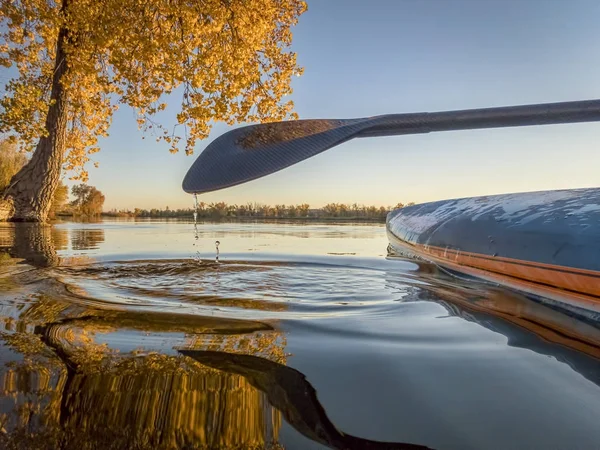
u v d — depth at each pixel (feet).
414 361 3.35
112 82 22.21
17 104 17.99
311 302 5.85
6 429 2.32
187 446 2.22
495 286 7.04
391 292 6.68
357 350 3.59
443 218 10.14
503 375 3.09
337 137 5.38
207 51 22.20
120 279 7.68
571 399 2.71
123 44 20.15
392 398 2.71
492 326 4.44
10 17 19.62
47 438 2.26
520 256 6.35
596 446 2.20
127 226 27.78
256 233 21.34
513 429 2.35
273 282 7.67
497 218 7.74
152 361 3.25
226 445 2.22
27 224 23.18
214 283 7.48
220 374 3.03
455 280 7.91
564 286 5.38
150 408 2.54
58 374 2.97
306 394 2.76
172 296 6.16
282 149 5.49
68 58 20.77
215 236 19.07
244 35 23.22
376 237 19.07
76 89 24.66
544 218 6.57
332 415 2.50
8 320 4.35
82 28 19.92
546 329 4.33
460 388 2.87
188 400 2.66
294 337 3.96
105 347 3.54
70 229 22.75
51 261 9.72
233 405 2.60
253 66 24.25
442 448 2.19
